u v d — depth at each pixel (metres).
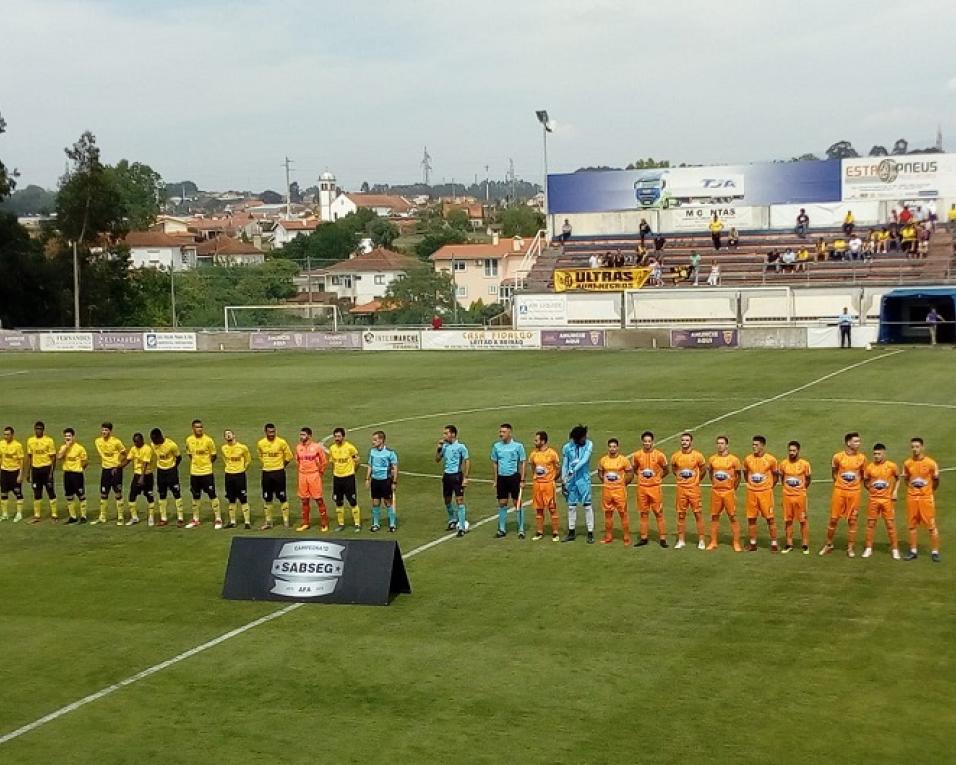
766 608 18.34
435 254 126.75
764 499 21.73
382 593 19.20
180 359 65.62
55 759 13.84
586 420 37.66
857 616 17.80
